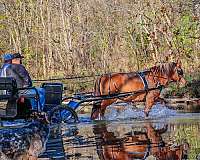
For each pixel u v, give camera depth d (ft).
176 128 35.45
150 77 47.80
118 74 47.34
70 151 27.09
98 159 24.36
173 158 23.97
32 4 98.58
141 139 30.66
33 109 39.37
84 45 89.40
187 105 54.39
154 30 79.87
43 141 31.40
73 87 71.51
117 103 50.90
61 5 91.97
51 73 88.84
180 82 48.88
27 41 96.99
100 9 91.91
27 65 95.04
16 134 34.65
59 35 92.02
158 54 79.56
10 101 37.29
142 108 50.49
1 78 37.19
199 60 75.92
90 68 87.25
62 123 40.32
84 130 36.78
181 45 77.10
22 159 25.63
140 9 83.35
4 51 99.76
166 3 80.23
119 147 27.94
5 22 101.65
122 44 86.94
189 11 80.48
